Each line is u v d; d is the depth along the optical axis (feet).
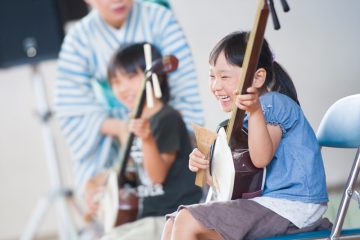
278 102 19.22
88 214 32.53
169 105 28.86
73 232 36.78
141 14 32.68
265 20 17.06
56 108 34.09
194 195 28.14
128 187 29.19
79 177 34.09
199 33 33.94
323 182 19.25
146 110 28.68
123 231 26.84
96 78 33.50
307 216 18.81
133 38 32.68
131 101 30.78
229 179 18.67
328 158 37.14
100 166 33.68
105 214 29.91
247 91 17.78
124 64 30.48
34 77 37.45
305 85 35.47
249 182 18.88
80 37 33.58
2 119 43.45
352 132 19.53
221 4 31.45
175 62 25.41
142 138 27.76
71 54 33.76
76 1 35.09
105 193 29.91
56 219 43.62
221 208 18.52
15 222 43.86
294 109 19.38
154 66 25.41
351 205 26.84
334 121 20.12
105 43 33.12
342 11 35.17
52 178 37.81
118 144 33.40
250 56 17.49
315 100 35.50
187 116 30.94
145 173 28.78
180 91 30.96
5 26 34.63
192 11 33.71
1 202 43.78
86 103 33.73
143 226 26.71
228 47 19.47
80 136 33.86
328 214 25.94
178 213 18.69
